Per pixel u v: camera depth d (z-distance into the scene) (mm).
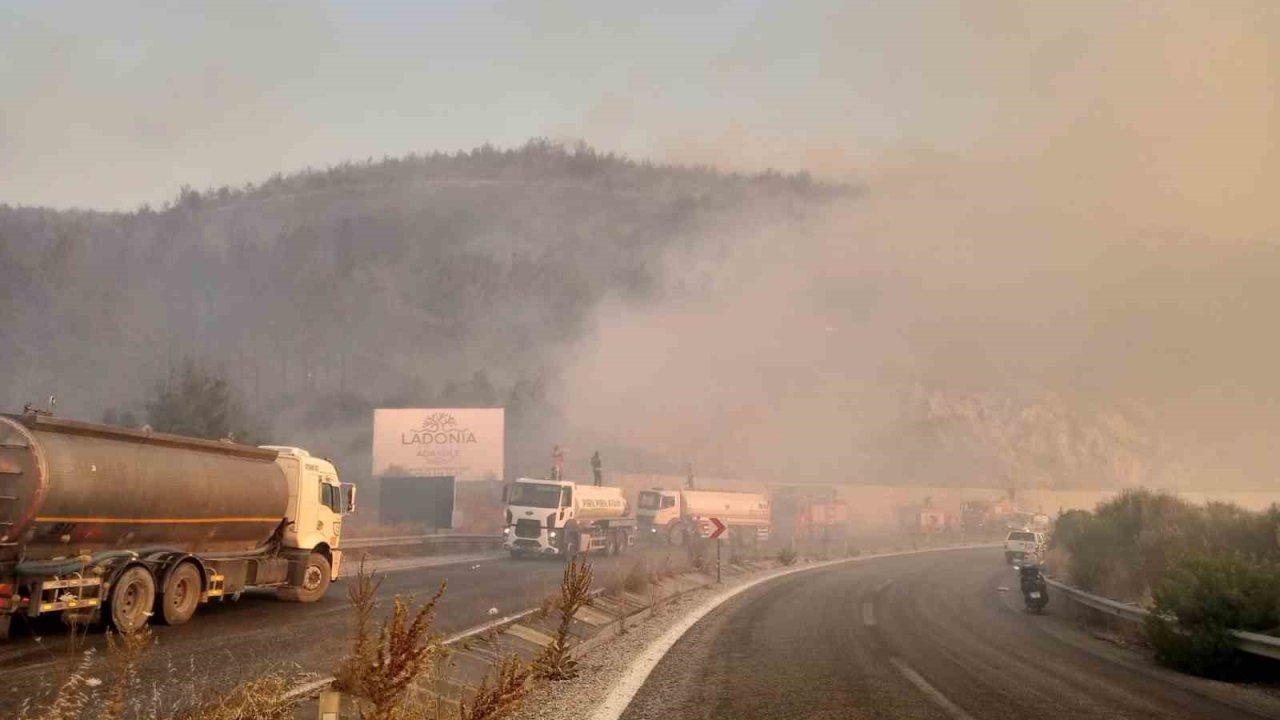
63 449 13172
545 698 10477
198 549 16422
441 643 9117
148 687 9703
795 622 19234
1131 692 11656
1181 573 14617
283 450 19609
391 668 6516
